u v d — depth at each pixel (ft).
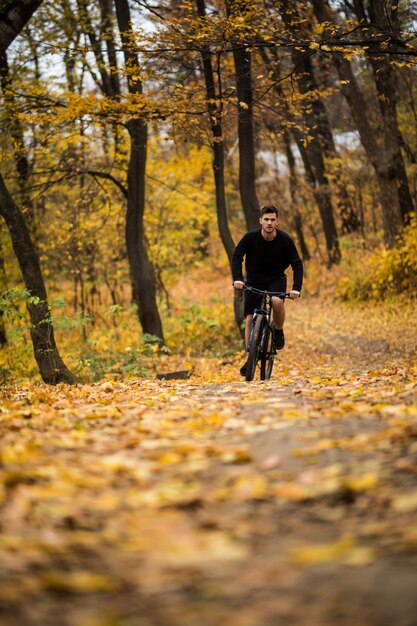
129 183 66.95
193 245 107.96
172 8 51.01
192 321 69.92
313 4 70.74
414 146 96.99
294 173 109.91
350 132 106.11
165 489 12.87
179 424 19.33
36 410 22.47
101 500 12.34
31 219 74.64
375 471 13.43
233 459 14.83
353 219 116.98
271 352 32.63
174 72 52.01
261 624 7.97
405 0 65.62
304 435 16.44
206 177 100.22
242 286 31.27
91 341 50.75
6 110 58.44
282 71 61.87
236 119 58.03
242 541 10.66
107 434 18.37
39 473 13.91
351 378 30.86
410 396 21.12
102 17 69.00
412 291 78.28
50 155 68.23
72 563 9.84
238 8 44.93
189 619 8.11
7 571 9.31
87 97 52.85
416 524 10.84
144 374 48.88
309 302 94.43
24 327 41.37
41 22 66.74
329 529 11.05
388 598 8.43
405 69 82.58
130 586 9.05
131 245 67.77
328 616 8.09
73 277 94.63
